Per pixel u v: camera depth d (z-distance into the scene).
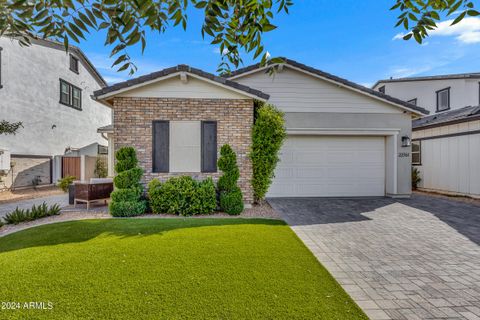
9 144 12.33
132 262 3.98
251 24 2.62
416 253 4.63
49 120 14.57
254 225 6.20
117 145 7.70
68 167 14.99
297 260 4.19
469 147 10.75
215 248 4.61
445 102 15.90
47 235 5.32
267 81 10.43
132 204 7.18
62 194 11.95
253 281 3.45
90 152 17.61
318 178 10.64
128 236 5.26
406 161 10.56
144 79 7.52
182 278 3.50
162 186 7.46
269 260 4.15
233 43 2.84
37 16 2.32
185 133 8.00
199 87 7.94
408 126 10.60
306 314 2.78
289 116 10.40
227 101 8.02
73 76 16.64
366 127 10.51
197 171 7.98
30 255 4.23
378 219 7.05
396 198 10.44
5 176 12.02
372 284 3.50
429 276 3.76
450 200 10.12
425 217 7.30
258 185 8.39
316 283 3.46
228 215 7.38
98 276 3.53
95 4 2.33
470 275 3.80
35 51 13.69
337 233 5.74
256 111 8.62
